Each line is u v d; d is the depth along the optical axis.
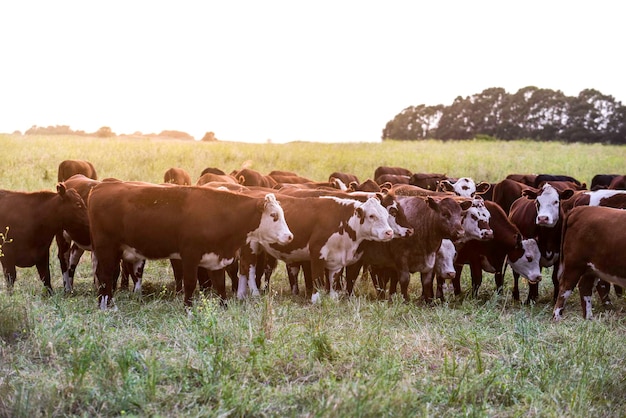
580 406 5.86
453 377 6.33
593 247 8.65
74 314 7.63
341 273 10.71
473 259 10.88
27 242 9.34
